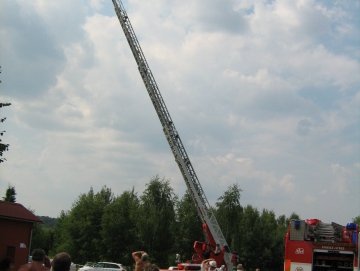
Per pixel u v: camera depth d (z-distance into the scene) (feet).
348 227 53.21
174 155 117.70
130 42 122.83
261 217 264.93
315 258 52.49
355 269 50.57
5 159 65.67
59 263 20.53
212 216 116.06
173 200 196.54
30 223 90.74
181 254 204.64
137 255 35.55
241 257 227.40
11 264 29.76
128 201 203.62
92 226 199.72
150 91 120.06
